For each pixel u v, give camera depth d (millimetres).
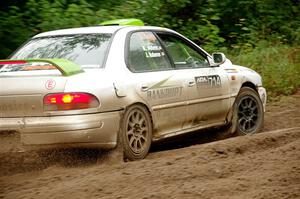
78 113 12148
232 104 16234
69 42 14023
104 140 12531
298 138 14266
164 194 9898
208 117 15438
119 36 13742
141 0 26328
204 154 12703
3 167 12586
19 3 24328
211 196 9773
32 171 12461
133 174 11195
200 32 26969
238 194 9852
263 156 12250
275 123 18438
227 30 30031
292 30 30641
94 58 13281
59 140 12195
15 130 12438
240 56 25469
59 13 22828
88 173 11641
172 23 27359
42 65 12961
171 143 16250
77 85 12227
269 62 25047
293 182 10414
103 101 12430
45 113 12242
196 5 28734
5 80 12625
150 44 14359
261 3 30688
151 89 13602
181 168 11500
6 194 10398
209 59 15953
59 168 12539
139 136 13273
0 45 21391
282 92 23641
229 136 16453
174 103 14234
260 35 28828
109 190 10320
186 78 14656
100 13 23281
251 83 17125
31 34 22109
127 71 13273
